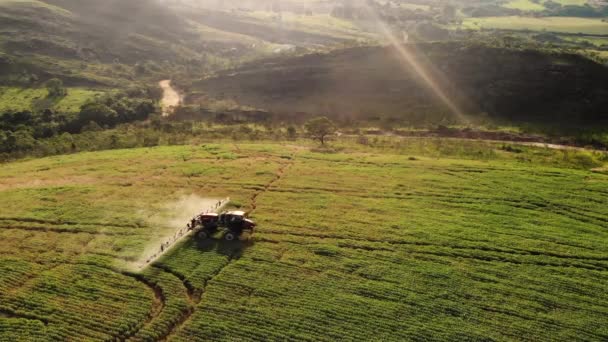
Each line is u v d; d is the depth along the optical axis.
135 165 66.19
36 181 60.44
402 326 32.22
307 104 121.94
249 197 53.50
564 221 46.72
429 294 35.34
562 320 32.56
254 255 40.66
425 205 50.72
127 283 36.97
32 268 38.97
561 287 36.19
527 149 78.44
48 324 32.47
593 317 32.88
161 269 38.81
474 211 49.09
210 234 43.97
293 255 40.66
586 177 58.19
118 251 41.78
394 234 44.12
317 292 35.69
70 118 105.75
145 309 33.97
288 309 33.81
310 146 79.00
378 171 61.94
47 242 43.25
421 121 101.06
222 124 109.19
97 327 32.19
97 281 37.22
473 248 41.84
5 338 31.06
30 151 83.62
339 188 55.88
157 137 87.19
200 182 58.59
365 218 47.59
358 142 84.12
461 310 33.62
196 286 36.44
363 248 42.06
